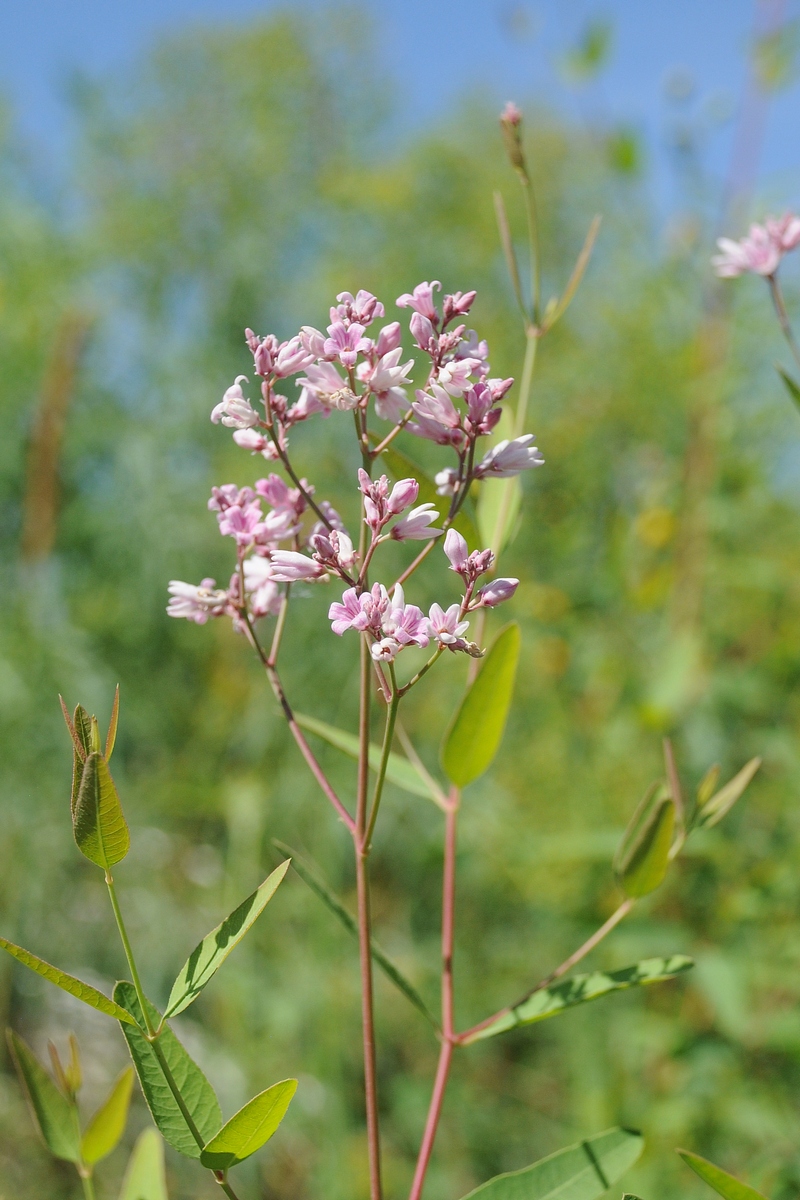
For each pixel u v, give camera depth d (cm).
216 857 116
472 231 162
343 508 129
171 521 134
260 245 174
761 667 88
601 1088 77
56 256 151
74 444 137
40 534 124
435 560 127
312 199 181
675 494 99
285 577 44
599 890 82
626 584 96
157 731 126
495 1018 47
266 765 120
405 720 112
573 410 116
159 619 132
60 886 114
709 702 86
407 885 110
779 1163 60
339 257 165
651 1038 74
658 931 75
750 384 93
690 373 96
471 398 45
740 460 91
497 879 100
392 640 43
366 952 45
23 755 114
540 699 101
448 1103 89
